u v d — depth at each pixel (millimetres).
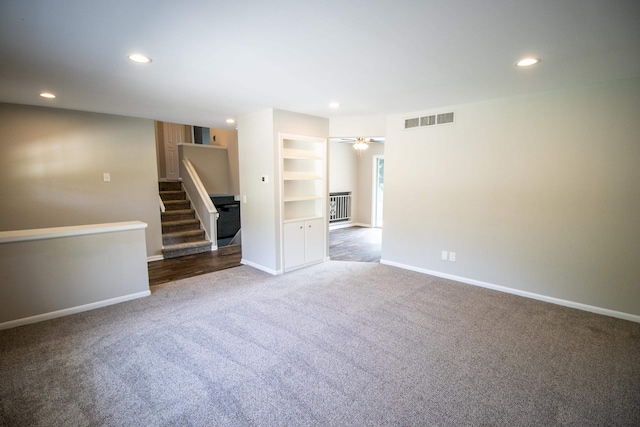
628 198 3016
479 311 3289
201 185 6387
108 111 4426
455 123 4059
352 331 2871
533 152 3506
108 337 2762
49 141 4176
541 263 3553
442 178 4250
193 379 2203
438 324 3004
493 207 3844
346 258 5484
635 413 1908
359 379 2211
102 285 3400
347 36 2000
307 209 5234
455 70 2666
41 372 2271
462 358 2461
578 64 2516
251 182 4738
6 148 3904
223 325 2984
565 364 2387
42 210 4188
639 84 2881
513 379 2215
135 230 3582
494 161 3787
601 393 2078
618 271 3115
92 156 4512
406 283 4137
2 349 2562
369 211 8844
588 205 3225
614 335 2797
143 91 3338
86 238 3271
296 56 2350
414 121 4461
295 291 3859
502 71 2688
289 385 2145
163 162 8328
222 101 3803
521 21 1797
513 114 3600
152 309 3340
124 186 4828
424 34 1973
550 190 3434
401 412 1911
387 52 2268
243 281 4223
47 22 1802
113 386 2127
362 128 4941
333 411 1917
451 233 4242
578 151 3236
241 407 1946
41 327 2938
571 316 3172
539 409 1939
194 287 3998
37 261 3021
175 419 1848
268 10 1671
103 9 1653
